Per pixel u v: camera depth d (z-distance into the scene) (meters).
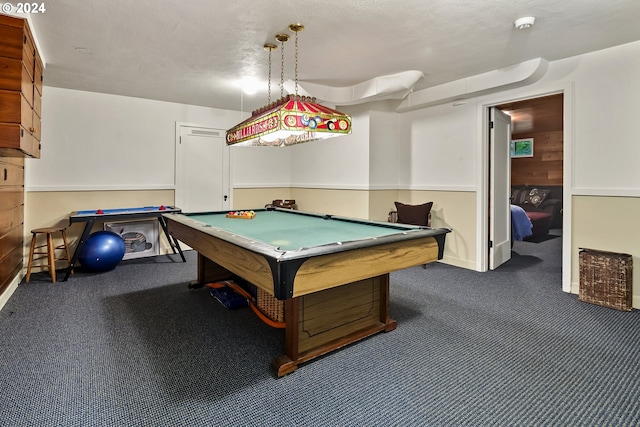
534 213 6.76
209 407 1.68
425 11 2.35
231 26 2.57
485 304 3.05
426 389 1.83
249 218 3.35
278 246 1.95
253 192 5.92
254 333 2.49
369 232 2.49
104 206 4.59
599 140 3.10
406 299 3.19
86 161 4.45
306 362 2.10
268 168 6.05
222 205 5.58
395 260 2.14
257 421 1.59
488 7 2.30
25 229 4.05
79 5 2.25
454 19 2.47
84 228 4.30
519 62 3.37
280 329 2.56
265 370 2.01
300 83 3.96
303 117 2.45
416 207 4.38
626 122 2.95
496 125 4.25
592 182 3.15
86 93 4.41
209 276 3.53
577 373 1.97
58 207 4.29
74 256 3.83
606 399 1.74
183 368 2.03
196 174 5.31
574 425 1.56
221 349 2.25
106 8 2.30
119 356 2.15
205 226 2.60
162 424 1.56
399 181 5.04
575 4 2.27
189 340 2.38
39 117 2.93
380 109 4.78
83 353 2.18
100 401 1.71
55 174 4.26
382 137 4.82
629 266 2.88
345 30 2.64
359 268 1.94
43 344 2.29
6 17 2.17
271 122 2.48
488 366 2.05
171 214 3.51
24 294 3.29
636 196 2.91
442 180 4.51
